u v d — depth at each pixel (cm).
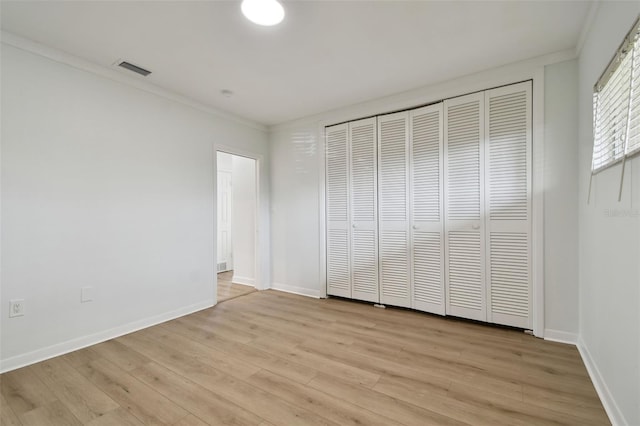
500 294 268
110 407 165
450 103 292
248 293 406
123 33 210
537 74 247
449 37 218
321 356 223
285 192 417
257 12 188
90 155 249
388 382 187
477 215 278
